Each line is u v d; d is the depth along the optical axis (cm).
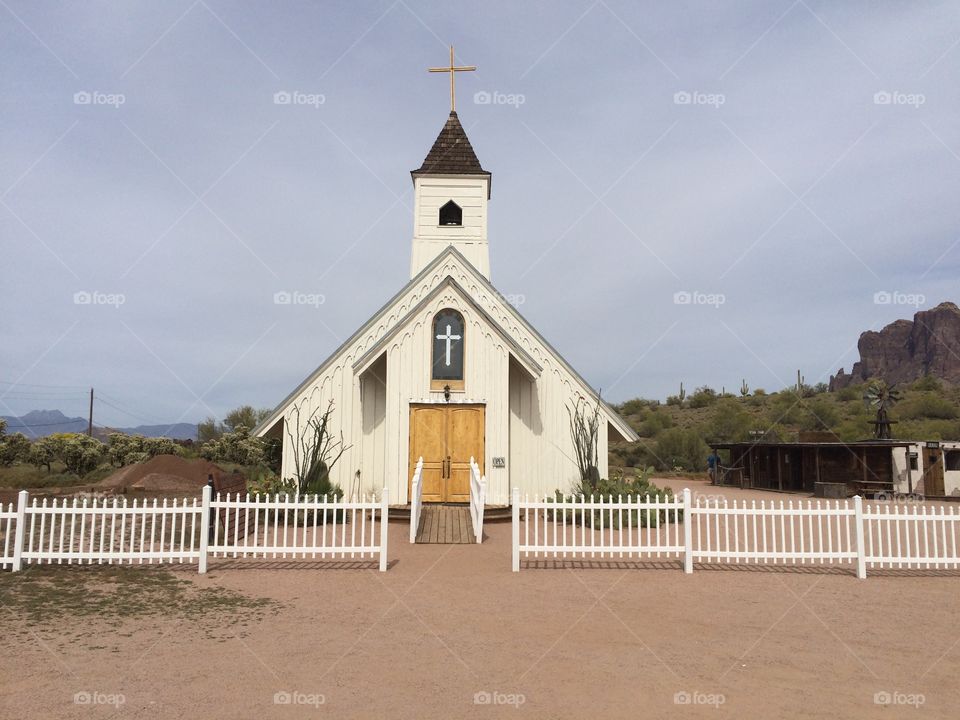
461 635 847
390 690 659
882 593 1107
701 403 8250
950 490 3478
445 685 673
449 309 2170
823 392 8462
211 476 1534
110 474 3406
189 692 650
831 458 3641
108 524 1936
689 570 1260
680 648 802
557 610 977
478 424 2119
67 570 1235
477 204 2658
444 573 1239
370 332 2311
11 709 607
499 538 1667
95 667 721
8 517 1241
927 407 6444
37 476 3256
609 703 632
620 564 1335
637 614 959
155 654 766
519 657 762
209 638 830
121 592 1071
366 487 2219
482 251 2631
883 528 1994
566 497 2023
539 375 2178
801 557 1266
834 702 641
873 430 5838
